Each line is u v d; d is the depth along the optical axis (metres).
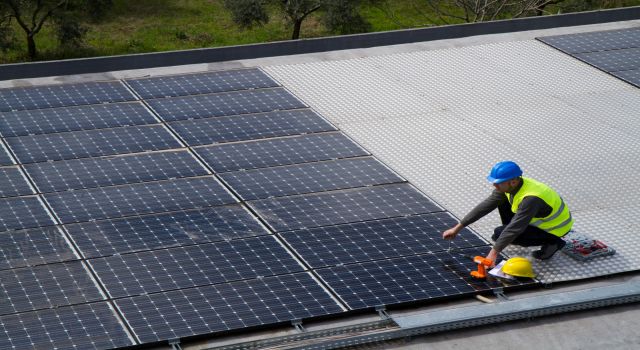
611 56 20.53
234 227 12.71
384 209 13.38
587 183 14.61
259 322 10.46
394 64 19.95
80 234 12.40
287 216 13.06
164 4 47.81
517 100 18.12
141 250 12.02
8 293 10.90
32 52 40.94
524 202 11.56
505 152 15.71
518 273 11.52
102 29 44.53
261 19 43.69
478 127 16.75
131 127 16.25
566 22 22.75
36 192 13.66
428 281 11.44
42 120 16.47
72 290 11.02
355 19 45.28
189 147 15.44
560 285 11.57
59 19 40.56
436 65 19.95
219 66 19.62
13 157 14.88
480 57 20.48
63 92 17.91
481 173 14.87
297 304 10.85
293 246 12.20
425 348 10.34
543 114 17.44
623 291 11.29
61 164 14.67
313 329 10.49
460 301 11.19
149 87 18.28
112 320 10.43
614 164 15.34
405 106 17.66
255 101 17.64
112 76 18.89
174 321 10.42
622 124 17.06
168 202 13.41
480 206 12.06
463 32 21.75
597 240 12.57
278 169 14.66
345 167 14.84
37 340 10.01
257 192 13.81
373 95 18.16
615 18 23.25
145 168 14.59
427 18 47.22
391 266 11.77
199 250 12.05
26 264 11.58
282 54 20.30
